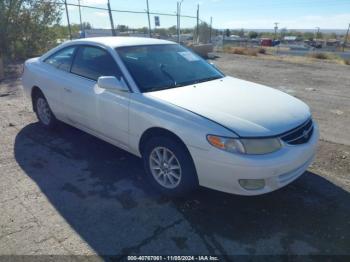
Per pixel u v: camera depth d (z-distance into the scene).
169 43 4.57
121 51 3.91
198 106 3.10
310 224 2.94
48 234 2.77
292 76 11.62
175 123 3.03
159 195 3.38
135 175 3.80
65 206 3.18
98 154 4.35
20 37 14.09
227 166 2.79
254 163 2.74
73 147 4.57
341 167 4.05
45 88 4.82
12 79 9.28
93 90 3.93
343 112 6.68
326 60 18.83
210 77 4.16
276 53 26.77
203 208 3.16
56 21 15.04
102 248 2.62
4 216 3.00
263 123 2.91
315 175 3.83
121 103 3.56
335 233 2.82
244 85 3.97
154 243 2.68
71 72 4.43
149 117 3.25
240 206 3.20
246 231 2.84
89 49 4.25
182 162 3.08
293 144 2.99
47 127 5.20
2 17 13.11
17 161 4.12
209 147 2.83
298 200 3.30
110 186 3.55
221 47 25.67
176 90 3.53
